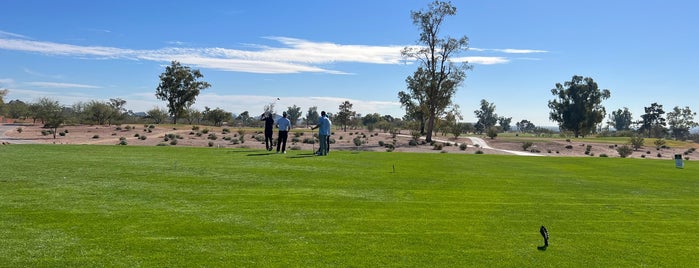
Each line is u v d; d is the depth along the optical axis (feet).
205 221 28.58
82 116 284.20
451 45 208.44
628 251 25.13
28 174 42.80
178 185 39.96
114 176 43.27
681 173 60.03
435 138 251.60
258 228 27.48
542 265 22.76
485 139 256.32
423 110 229.45
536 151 200.85
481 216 32.27
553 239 27.09
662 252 25.07
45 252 22.36
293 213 31.30
